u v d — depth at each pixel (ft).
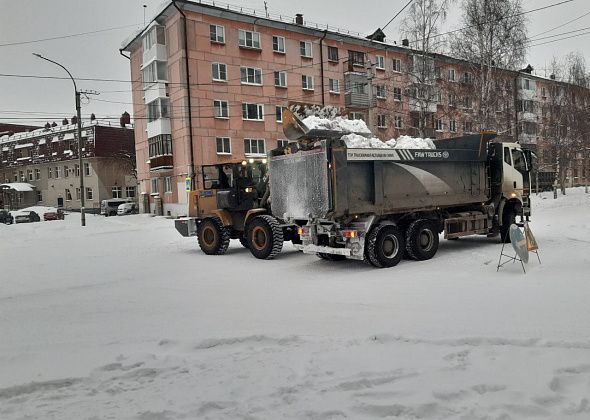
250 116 108.99
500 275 25.26
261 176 40.14
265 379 12.39
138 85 123.24
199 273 31.19
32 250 49.80
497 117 89.76
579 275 23.80
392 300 20.95
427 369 12.49
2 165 188.85
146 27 108.17
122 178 160.56
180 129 102.06
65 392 12.26
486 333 15.43
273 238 35.50
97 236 63.72
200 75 101.45
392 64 134.51
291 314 19.39
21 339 17.63
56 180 170.81
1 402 11.81
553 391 10.92
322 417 10.18
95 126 158.20
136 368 13.67
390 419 9.96
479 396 10.80
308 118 33.53
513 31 85.40
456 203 35.65
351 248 29.63
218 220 40.86
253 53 108.88
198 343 15.83
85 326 19.15
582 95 129.18
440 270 28.02
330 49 122.72
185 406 11.00
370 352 14.06
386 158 31.19
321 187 30.37
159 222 89.20
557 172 132.16
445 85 93.76
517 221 44.55
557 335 14.98
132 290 26.32
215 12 102.32
